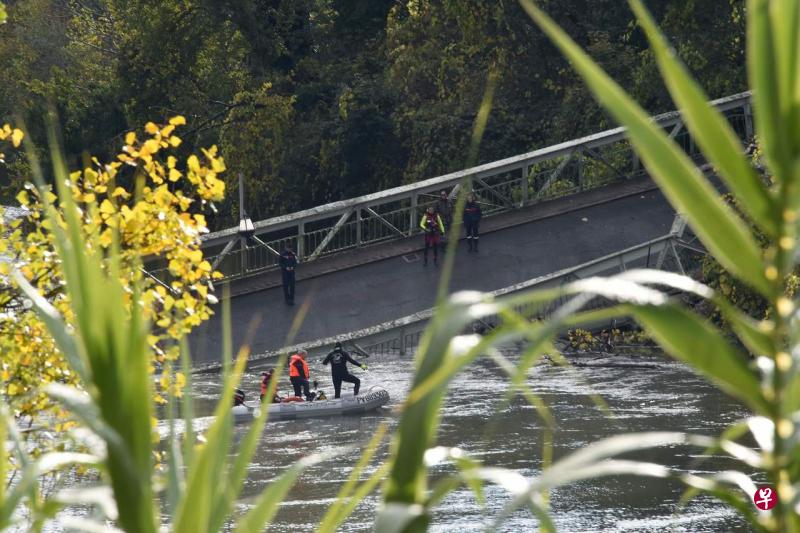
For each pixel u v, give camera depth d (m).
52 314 7.06
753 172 6.09
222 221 161.75
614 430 68.19
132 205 30.08
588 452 6.01
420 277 110.00
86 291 6.67
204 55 160.75
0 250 28.64
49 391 6.35
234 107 156.62
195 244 30.16
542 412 6.45
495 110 148.62
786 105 5.95
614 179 127.94
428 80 153.00
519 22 141.00
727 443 6.32
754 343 6.20
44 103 150.25
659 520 47.06
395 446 6.39
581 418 73.25
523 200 123.00
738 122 128.00
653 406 77.12
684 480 6.32
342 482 56.72
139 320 6.73
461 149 147.75
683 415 72.75
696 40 125.31
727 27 125.12
